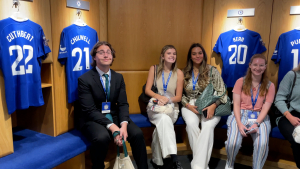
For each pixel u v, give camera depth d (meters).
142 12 3.01
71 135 2.36
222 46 3.04
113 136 2.05
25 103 1.99
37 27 2.05
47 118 2.34
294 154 2.16
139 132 2.16
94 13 2.71
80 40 2.48
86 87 2.17
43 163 1.77
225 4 3.00
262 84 2.38
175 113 2.64
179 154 2.92
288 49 2.79
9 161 1.76
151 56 3.11
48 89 2.29
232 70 3.05
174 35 3.12
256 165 2.25
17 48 1.89
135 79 3.09
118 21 2.96
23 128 2.55
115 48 3.00
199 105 2.54
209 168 2.58
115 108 2.40
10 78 1.84
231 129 2.38
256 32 2.94
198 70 2.81
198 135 2.46
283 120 2.33
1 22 1.78
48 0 2.16
